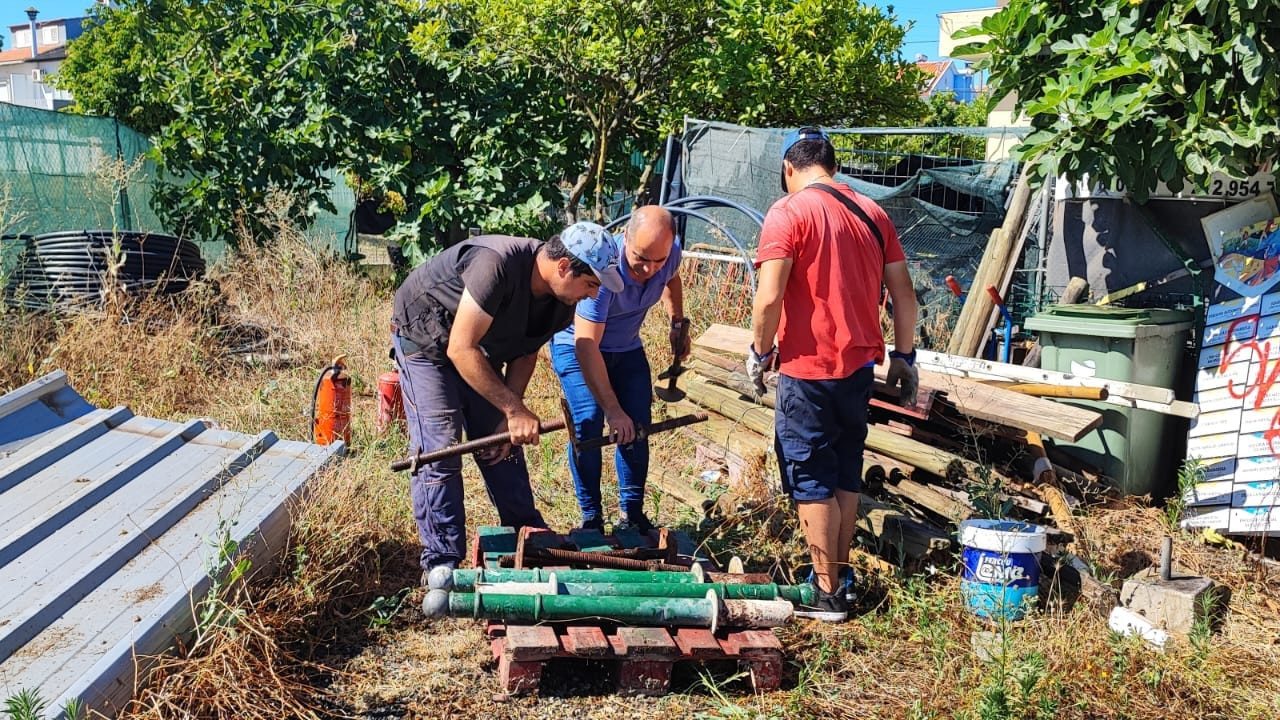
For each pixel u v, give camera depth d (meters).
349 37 10.88
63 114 9.83
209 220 10.66
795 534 4.48
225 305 8.95
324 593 3.77
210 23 11.15
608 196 12.55
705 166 8.93
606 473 5.67
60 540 3.61
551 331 3.87
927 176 7.19
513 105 11.53
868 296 3.76
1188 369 5.43
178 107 10.58
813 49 11.66
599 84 11.83
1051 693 3.22
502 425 4.11
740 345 5.75
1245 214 4.98
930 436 4.68
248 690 3.10
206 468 4.36
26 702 2.54
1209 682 3.34
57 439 4.54
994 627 3.71
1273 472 4.61
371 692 3.31
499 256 3.56
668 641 3.30
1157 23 4.61
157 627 3.10
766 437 5.15
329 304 8.84
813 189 3.78
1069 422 4.39
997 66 5.61
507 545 4.05
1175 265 5.66
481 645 3.67
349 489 4.29
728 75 11.16
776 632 3.79
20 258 7.90
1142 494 5.05
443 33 11.30
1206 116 4.60
